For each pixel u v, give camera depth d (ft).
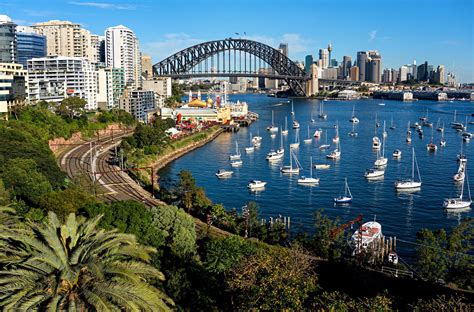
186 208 328.29
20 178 268.21
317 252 245.24
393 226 338.75
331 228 275.18
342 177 500.33
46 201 217.97
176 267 170.30
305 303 136.77
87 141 617.62
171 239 204.03
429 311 130.31
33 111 562.25
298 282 138.31
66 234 111.24
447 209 379.76
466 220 257.55
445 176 506.89
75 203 223.71
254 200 408.46
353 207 386.52
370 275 211.61
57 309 92.63
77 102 654.53
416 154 647.56
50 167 343.05
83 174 384.47
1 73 563.48
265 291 132.98
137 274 110.22
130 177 427.74
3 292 97.19
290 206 388.78
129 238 114.42
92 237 113.29
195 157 621.31
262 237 276.21
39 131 506.07
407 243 302.66
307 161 595.47
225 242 189.06
